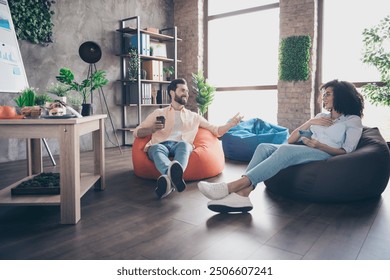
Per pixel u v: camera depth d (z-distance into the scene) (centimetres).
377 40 390
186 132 283
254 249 149
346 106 221
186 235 165
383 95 399
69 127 178
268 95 553
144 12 570
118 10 524
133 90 525
